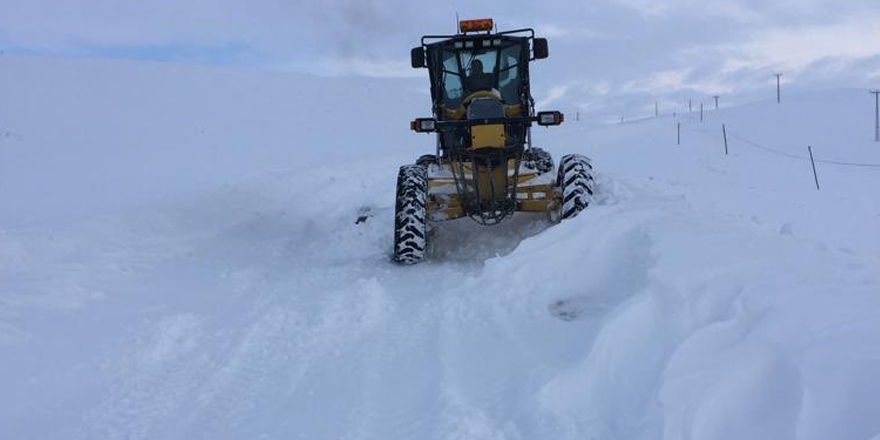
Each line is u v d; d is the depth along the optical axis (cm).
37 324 444
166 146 1978
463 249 636
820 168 1728
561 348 343
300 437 289
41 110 2466
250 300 501
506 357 347
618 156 1908
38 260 607
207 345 407
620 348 324
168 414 320
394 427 288
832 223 922
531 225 669
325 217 948
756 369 272
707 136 2462
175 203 956
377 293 474
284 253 695
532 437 262
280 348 394
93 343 414
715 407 253
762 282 367
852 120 2755
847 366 257
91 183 1277
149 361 386
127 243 710
